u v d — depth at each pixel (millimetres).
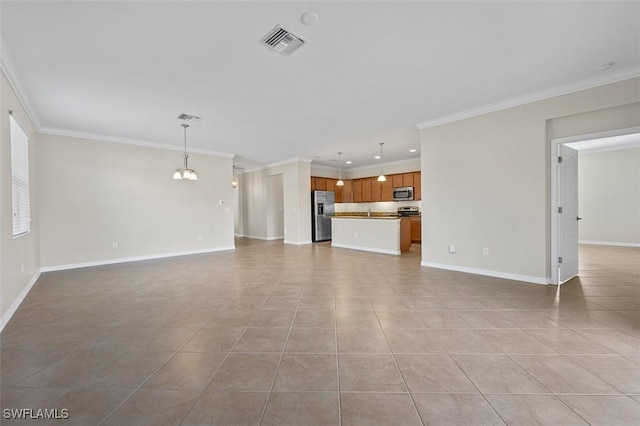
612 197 6879
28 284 3688
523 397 1541
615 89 3074
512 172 3818
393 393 1593
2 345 2178
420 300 3127
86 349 2111
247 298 3270
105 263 5305
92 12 1974
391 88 3344
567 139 3469
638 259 5234
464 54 2625
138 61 2648
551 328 2385
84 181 5090
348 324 2521
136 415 1438
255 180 9672
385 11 2021
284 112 4098
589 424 1346
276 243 8344
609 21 2156
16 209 3238
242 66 2771
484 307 2889
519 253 3807
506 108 3830
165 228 6094
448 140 4426
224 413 1451
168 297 3328
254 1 1897
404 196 8352
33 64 2662
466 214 4281
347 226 7391
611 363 1854
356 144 6207
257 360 1949
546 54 2641
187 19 2074
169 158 6164
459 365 1859
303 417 1421
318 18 2088
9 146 2877
